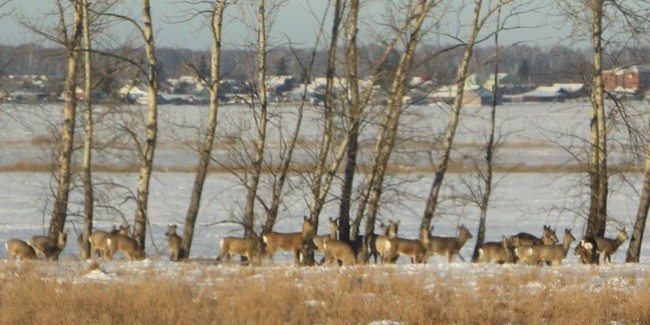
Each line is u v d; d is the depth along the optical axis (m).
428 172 164.00
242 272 64.19
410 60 81.06
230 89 87.69
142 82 88.31
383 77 80.75
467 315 49.16
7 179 178.25
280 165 84.81
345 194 81.88
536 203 157.25
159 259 80.44
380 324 48.50
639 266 71.25
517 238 77.06
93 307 50.66
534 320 49.25
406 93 83.88
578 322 49.47
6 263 69.94
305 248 75.12
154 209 145.88
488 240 116.50
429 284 59.97
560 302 52.91
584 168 101.69
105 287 57.19
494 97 93.38
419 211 137.62
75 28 85.81
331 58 80.81
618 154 146.00
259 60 84.62
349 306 50.72
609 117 82.38
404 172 155.25
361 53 81.44
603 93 81.81
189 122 174.12
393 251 75.44
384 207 104.62
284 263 77.75
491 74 133.88
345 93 79.81
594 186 82.12
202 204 151.38
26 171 188.50
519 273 63.25
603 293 55.16
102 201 102.06
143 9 83.00
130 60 81.31
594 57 80.81
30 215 137.88
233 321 48.06
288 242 74.50
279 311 49.78
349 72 79.88
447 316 49.94
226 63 89.62
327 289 55.44
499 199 161.50
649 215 145.25
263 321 47.78
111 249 76.12
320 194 80.56
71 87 86.56
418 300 52.41
